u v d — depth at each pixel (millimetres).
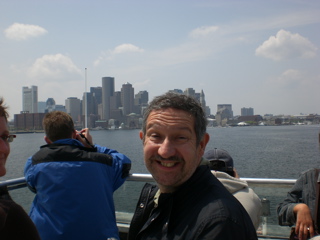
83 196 3133
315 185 2764
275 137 106375
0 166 1993
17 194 3668
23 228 1636
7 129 2033
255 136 117250
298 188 2898
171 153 1895
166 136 1936
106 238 3127
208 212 1699
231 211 1685
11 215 1606
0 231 1551
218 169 2908
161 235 1907
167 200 1957
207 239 1624
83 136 3945
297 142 78000
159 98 2010
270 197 3480
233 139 100000
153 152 1979
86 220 3084
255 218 2461
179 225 1822
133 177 3873
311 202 2746
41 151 3285
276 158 44719
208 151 3049
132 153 52281
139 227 2295
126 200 4012
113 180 3512
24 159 43594
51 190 3115
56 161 3197
